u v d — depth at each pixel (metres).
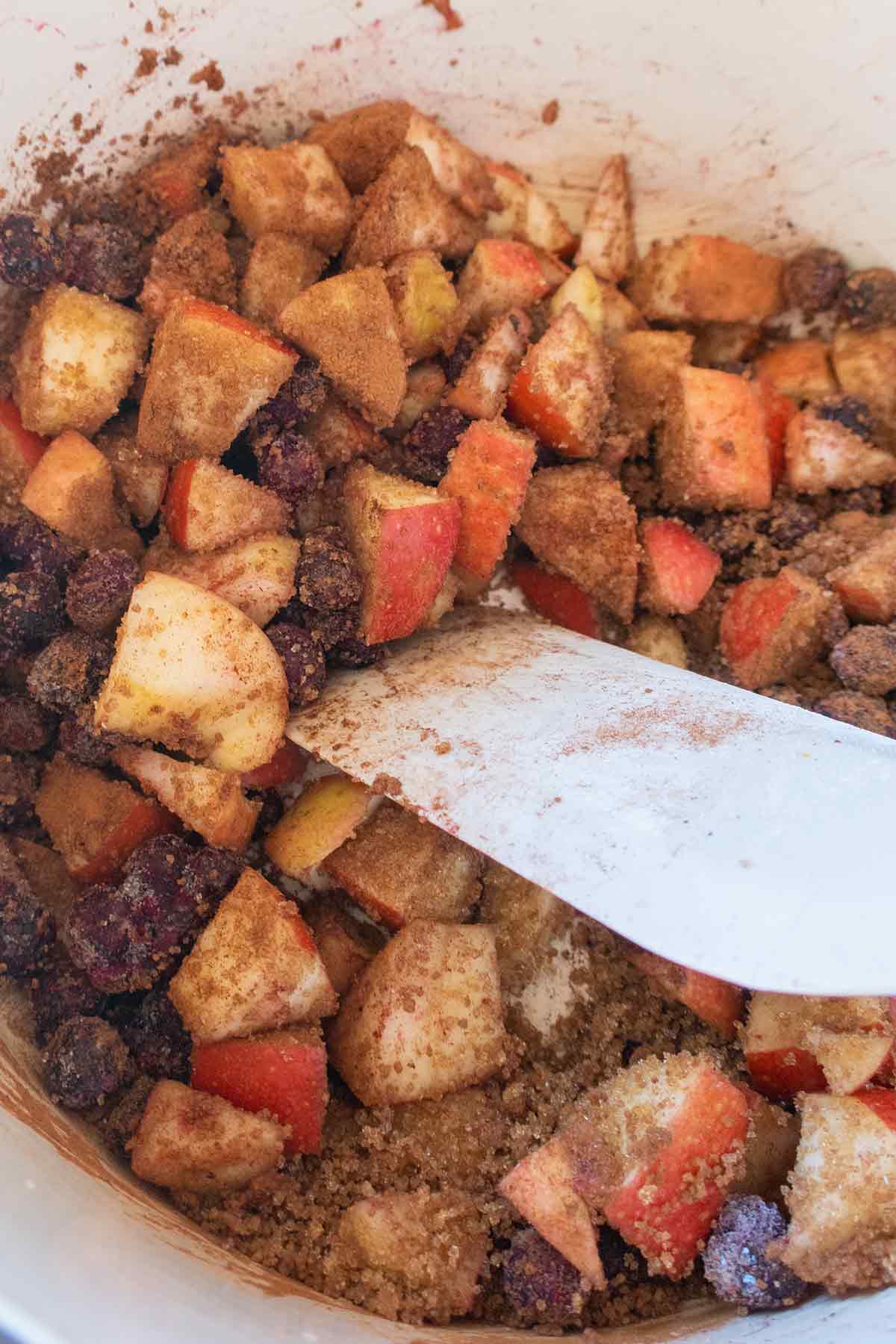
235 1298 0.30
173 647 0.34
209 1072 0.33
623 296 0.40
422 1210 0.32
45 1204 0.29
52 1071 0.33
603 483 0.37
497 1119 0.34
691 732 0.31
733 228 0.40
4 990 0.34
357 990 0.34
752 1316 0.31
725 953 0.28
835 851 0.29
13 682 0.36
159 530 0.36
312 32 0.37
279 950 0.34
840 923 0.28
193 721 0.34
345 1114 0.34
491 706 0.33
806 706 0.37
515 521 0.36
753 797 0.30
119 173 0.37
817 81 0.37
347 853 0.35
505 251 0.38
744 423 0.38
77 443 0.36
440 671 0.35
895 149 0.37
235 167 0.37
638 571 0.37
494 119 0.39
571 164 0.40
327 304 0.36
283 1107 0.33
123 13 0.35
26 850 0.35
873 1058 0.32
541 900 0.35
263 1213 0.33
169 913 0.34
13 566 0.36
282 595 0.35
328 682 0.35
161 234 0.37
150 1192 0.32
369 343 0.36
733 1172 0.32
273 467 0.35
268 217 0.37
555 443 0.37
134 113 0.36
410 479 0.36
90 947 0.34
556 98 0.39
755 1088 0.34
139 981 0.34
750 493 0.38
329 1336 0.30
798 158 0.38
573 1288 0.32
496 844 0.31
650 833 0.30
